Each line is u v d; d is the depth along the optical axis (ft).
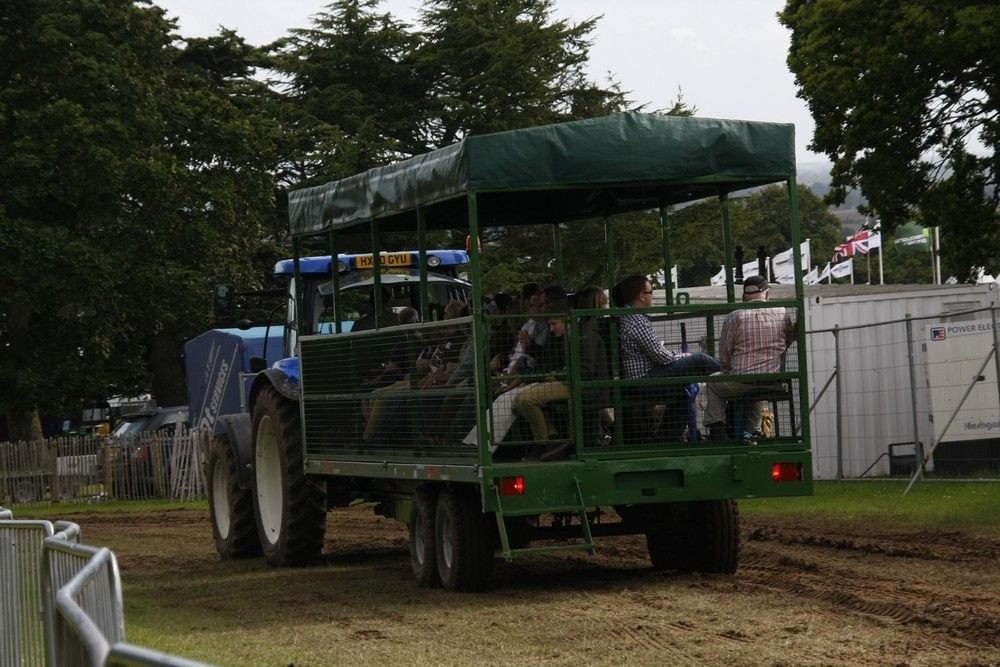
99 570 21.24
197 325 172.96
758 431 45.96
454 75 192.03
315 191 56.90
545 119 185.16
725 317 46.06
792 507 68.85
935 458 85.46
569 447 44.57
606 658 32.60
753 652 32.40
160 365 194.80
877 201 83.20
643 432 45.06
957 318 89.97
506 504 43.27
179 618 43.68
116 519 98.53
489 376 43.55
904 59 76.79
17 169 152.05
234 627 41.11
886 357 90.63
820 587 42.34
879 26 77.77
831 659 31.24
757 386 45.83
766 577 45.78
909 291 106.42
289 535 58.23
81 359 162.71
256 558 64.64
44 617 26.96
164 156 162.71
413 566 49.78
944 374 85.51
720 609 39.17
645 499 44.45
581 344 44.75
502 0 189.57
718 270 255.50
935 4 75.87
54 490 132.98
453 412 45.21
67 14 160.66
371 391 51.03
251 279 178.91
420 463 47.26
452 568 45.98
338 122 189.67
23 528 30.42
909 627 35.12
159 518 97.09
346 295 60.34
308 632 39.24
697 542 47.44
